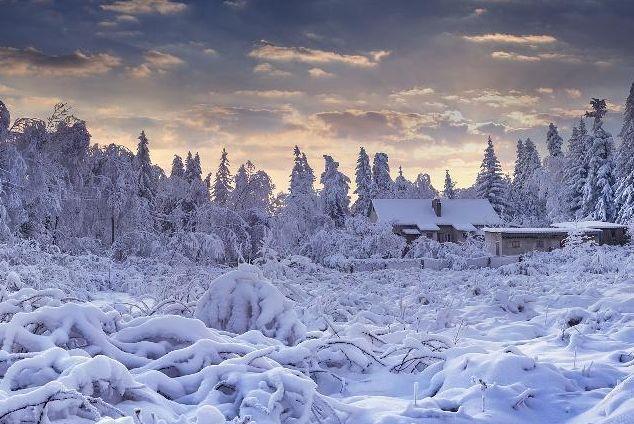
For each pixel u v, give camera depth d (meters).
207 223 42.12
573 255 35.69
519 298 15.88
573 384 6.95
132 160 44.97
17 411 4.93
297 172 73.06
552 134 93.25
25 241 23.41
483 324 13.70
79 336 7.33
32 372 5.95
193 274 17.50
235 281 9.70
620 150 61.44
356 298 16.25
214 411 5.01
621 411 5.58
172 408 5.96
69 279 20.50
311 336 9.32
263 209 44.44
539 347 10.05
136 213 41.00
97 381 5.71
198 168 72.44
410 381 7.88
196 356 7.06
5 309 8.20
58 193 36.59
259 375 6.25
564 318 12.40
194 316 9.69
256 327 9.30
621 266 24.81
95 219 40.94
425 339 9.30
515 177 96.44
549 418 6.14
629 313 12.12
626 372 7.31
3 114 35.38
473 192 103.00
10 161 33.28
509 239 57.62
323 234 46.88
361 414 6.20
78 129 40.44
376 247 46.75
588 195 66.75
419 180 93.38
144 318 8.26
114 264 26.38
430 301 17.53
